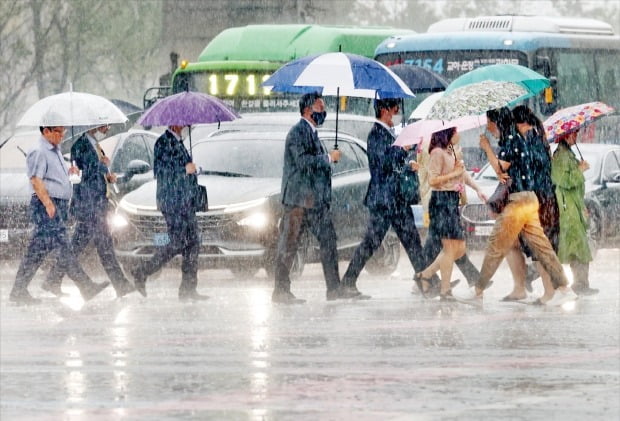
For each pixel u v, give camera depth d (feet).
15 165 123.95
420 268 97.19
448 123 93.45
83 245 97.76
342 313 88.28
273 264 107.34
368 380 61.57
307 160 93.30
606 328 80.38
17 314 88.79
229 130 118.52
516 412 54.13
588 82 182.80
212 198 106.93
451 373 63.57
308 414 53.62
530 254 93.56
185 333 78.54
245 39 189.47
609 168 134.00
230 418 52.95
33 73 323.98
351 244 114.52
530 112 91.86
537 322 83.35
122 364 66.74
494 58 176.86
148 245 106.73
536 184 91.50
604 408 55.06
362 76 94.79
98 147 97.76
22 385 60.80
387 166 95.50
